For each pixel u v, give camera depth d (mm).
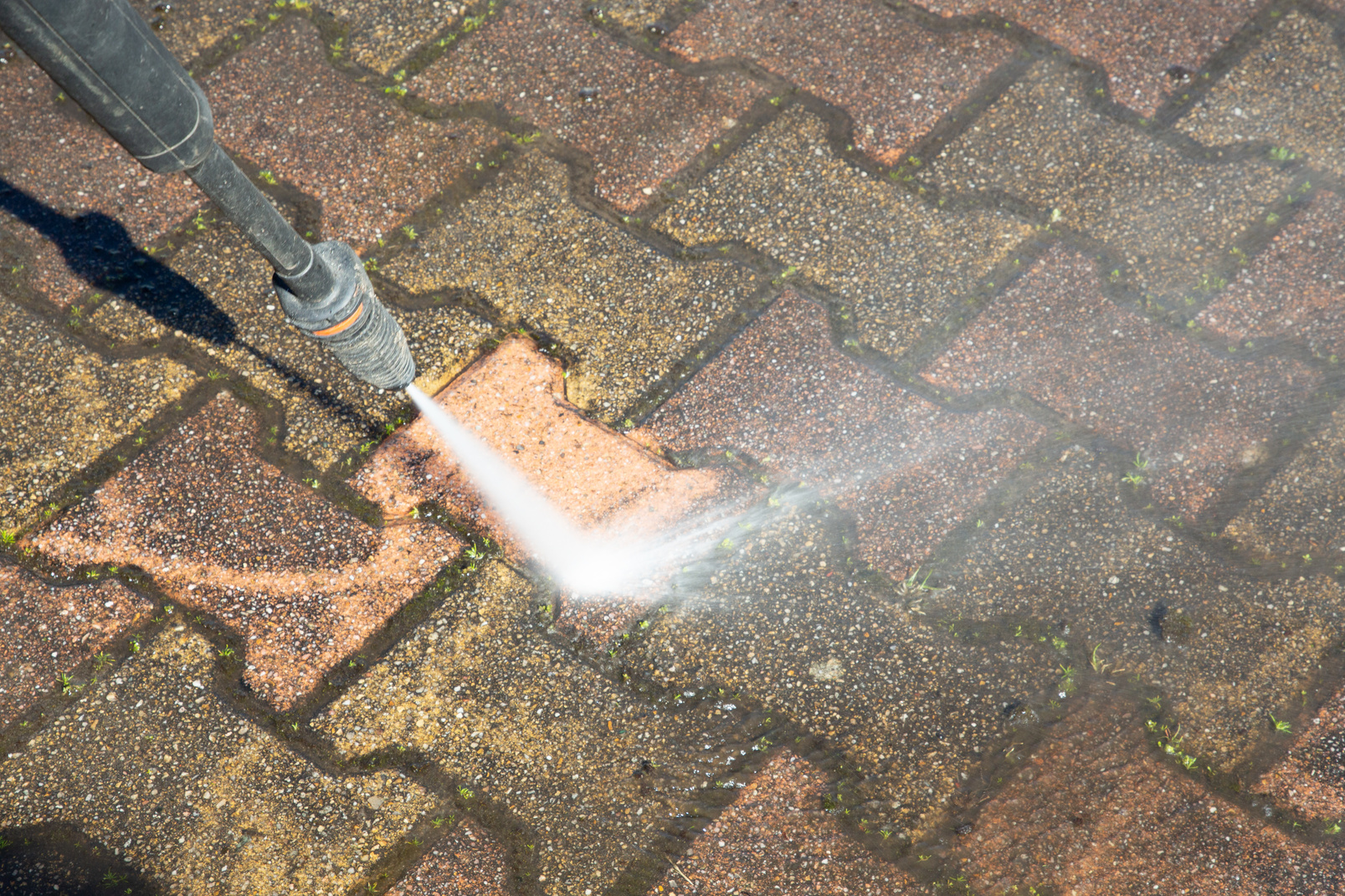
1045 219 2268
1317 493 2145
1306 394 2178
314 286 2018
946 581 2139
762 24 2387
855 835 2070
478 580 2158
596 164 2324
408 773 2102
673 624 2137
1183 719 2088
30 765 2117
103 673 2145
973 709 2100
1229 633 2109
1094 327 2219
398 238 2299
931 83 2340
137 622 2158
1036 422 2186
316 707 2125
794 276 2260
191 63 2406
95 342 2270
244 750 2113
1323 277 2217
